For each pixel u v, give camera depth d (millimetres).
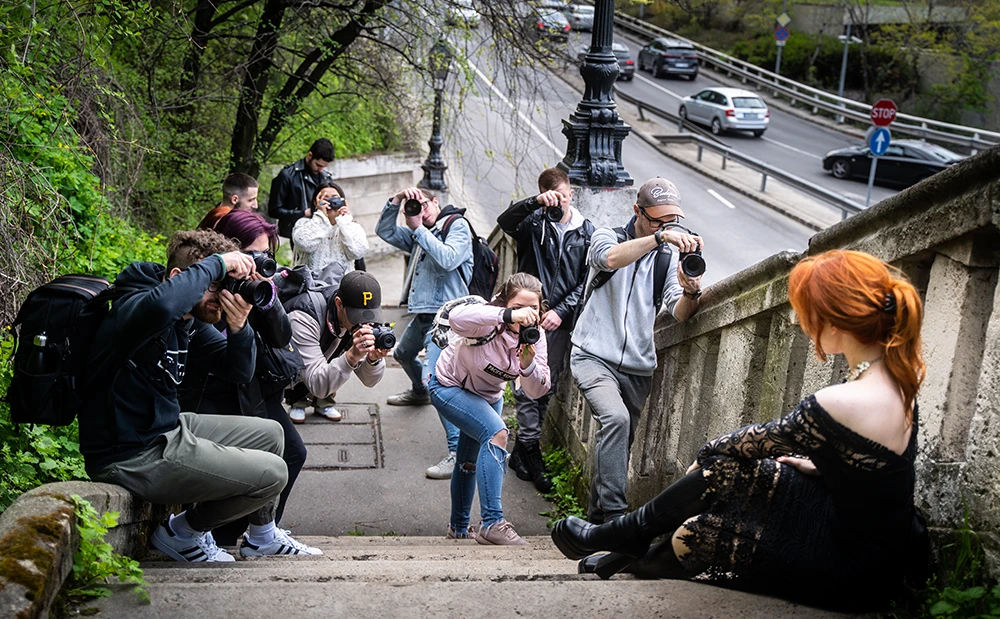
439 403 4855
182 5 10094
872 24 43750
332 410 7227
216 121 12250
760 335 3963
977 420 2635
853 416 2420
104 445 3268
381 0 10914
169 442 3295
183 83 11375
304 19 11219
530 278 4707
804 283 2508
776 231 22609
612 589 2781
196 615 2572
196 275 3148
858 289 2416
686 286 4430
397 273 18078
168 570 3084
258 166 12484
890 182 27906
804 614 2666
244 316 3412
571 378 6398
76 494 2846
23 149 6129
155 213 10930
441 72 11445
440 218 6883
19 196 5359
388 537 5320
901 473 2488
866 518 2557
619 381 4906
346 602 2670
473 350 4723
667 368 5121
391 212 6789
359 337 4195
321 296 4430
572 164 7508
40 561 2418
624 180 7461
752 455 2688
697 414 4617
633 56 45438
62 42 7121
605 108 7371
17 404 3088
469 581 2842
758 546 2721
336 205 6668
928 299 2891
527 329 4484
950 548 2656
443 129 17062
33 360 3043
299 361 4164
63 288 3123
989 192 2555
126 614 2555
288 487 4590
